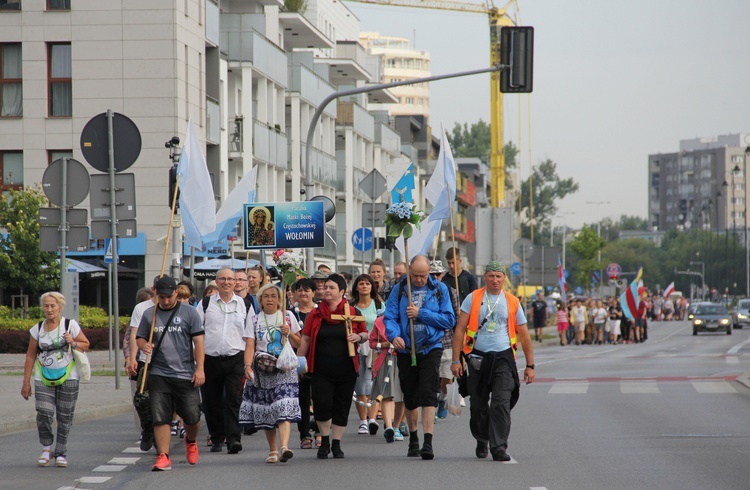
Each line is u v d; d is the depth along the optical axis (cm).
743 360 10594
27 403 5953
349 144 19838
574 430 4791
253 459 4000
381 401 4769
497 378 3825
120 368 8594
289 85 17000
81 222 6006
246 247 6109
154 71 12431
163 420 3759
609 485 3272
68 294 6888
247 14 14650
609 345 15375
